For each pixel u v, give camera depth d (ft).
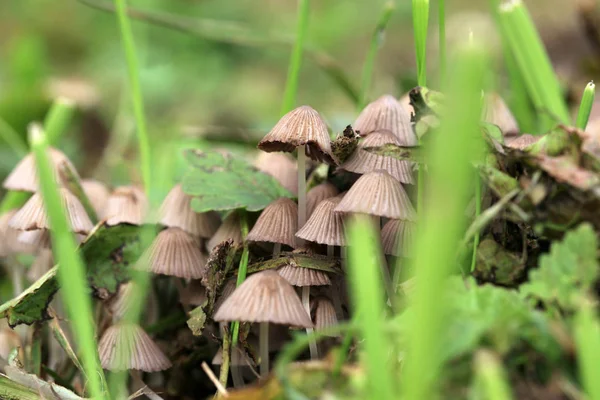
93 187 0.86
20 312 0.72
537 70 0.83
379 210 0.65
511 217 0.63
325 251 0.71
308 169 0.78
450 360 0.58
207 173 0.76
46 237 0.78
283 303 0.63
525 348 0.58
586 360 0.52
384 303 0.68
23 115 1.41
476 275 0.64
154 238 0.76
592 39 1.26
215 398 0.68
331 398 0.57
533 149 0.64
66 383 0.75
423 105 0.67
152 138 1.32
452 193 0.43
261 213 0.73
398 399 0.58
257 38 1.10
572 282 0.59
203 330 0.72
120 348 0.70
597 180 0.61
